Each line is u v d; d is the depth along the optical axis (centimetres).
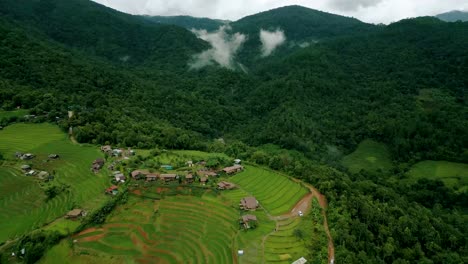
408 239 7988
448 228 9000
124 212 7862
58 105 13762
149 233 7125
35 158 10156
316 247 6938
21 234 6612
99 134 11956
